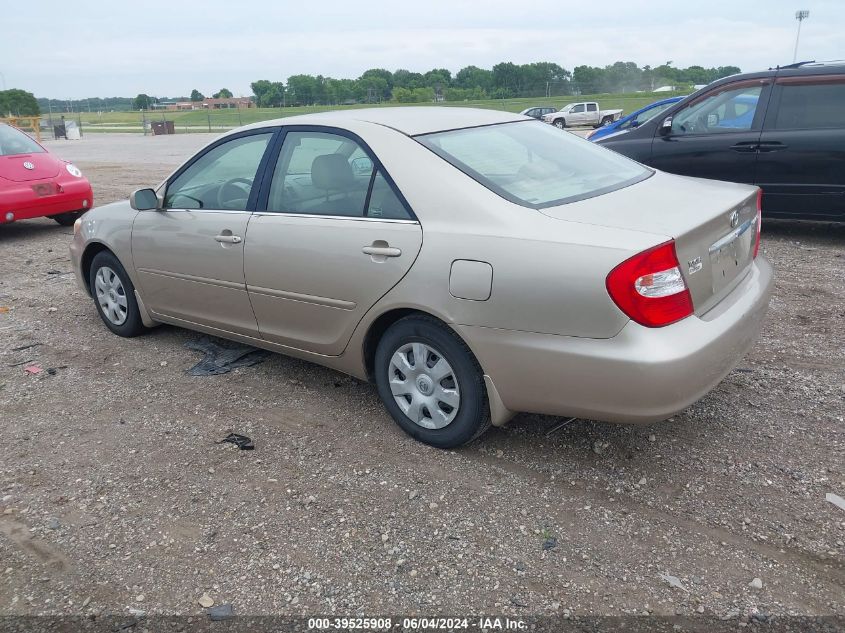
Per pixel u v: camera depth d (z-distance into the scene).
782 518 2.96
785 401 3.93
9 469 3.62
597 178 3.67
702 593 2.59
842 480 3.19
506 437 3.71
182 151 25.02
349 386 4.41
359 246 3.54
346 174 3.70
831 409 3.81
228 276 4.27
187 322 4.83
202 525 3.11
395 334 3.55
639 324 2.84
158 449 3.76
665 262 2.83
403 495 3.25
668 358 2.81
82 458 3.71
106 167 19.03
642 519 3.01
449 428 3.49
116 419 4.11
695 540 2.86
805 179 7.25
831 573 2.65
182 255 4.54
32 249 8.75
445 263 3.23
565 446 3.59
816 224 8.32
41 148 9.85
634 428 3.73
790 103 7.31
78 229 5.47
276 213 4.00
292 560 2.87
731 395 4.02
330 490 3.32
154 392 4.45
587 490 3.22
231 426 3.97
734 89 7.68
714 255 3.16
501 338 3.12
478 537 2.94
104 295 5.42
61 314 6.07
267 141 4.16
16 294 6.76
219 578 2.79
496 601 2.60
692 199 3.38
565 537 2.92
